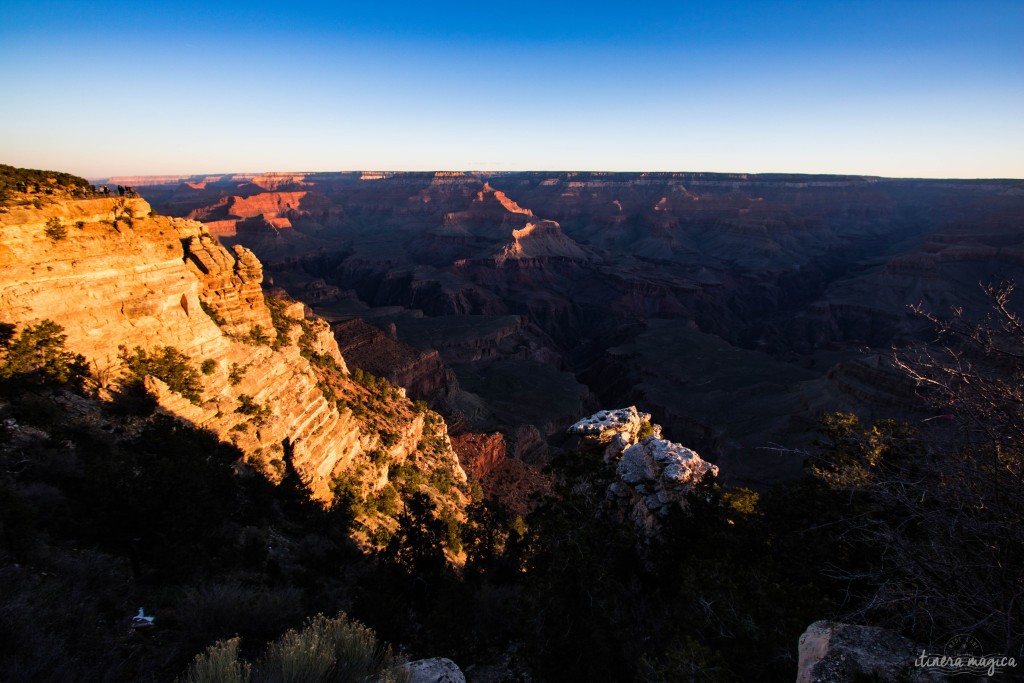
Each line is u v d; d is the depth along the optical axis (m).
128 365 29.20
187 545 19.27
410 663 12.70
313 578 22.72
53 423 22.92
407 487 43.31
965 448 7.36
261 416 33.81
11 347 24.39
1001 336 7.07
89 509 17.98
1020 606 6.69
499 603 22.41
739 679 11.59
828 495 16.55
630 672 15.48
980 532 7.07
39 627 11.05
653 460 25.91
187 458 24.88
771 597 12.76
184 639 14.38
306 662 9.53
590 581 18.55
